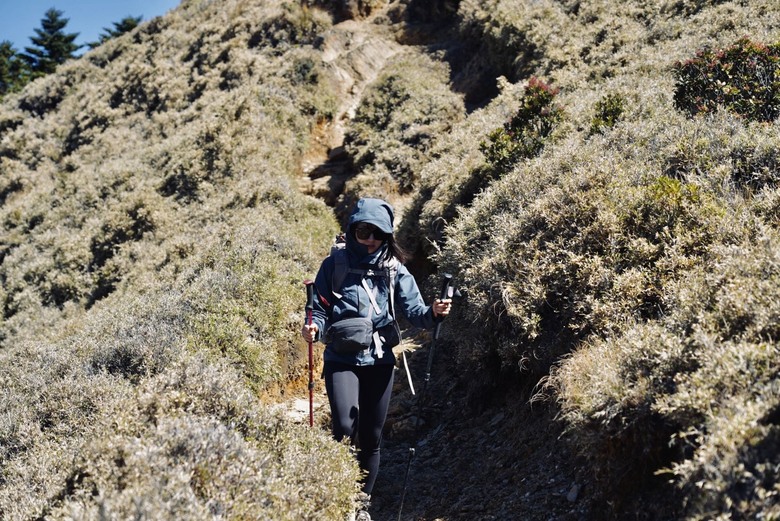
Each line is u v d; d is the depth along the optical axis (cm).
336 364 445
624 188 572
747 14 1116
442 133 1534
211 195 1448
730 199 505
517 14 1730
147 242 1394
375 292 449
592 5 1598
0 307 1517
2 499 425
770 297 344
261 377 744
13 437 561
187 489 304
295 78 1931
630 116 823
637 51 1253
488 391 610
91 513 286
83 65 2872
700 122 660
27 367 757
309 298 442
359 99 2000
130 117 2261
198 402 441
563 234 574
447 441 594
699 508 266
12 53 5891
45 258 1582
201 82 2148
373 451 457
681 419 319
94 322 988
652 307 458
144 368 672
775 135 571
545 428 490
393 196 1423
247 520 324
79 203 1759
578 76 1284
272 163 1540
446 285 436
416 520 474
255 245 1036
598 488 383
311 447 430
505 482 475
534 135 908
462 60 1938
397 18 2284
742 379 304
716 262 428
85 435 479
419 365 769
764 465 252
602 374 381
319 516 378
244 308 823
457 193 980
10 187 2223
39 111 2780
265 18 2327
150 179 1650
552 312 538
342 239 503
